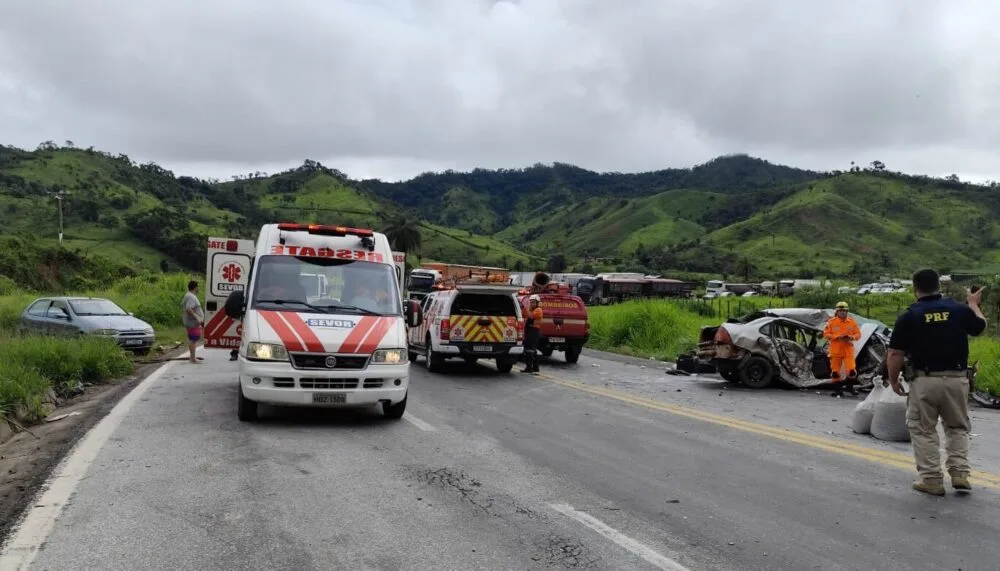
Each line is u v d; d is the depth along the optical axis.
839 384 13.55
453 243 165.00
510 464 7.12
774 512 5.65
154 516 5.34
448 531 5.12
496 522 5.33
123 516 5.33
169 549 4.69
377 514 5.47
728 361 13.87
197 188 169.50
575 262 167.38
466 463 7.14
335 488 6.16
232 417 9.40
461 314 15.44
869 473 6.90
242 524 5.18
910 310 6.36
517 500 5.89
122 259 91.25
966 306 6.27
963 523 5.41
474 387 13.32
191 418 9.28
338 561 4.52
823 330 13.96
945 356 6.16
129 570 4.35
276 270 9.62
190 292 16.53
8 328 19.97
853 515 5.59
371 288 9.84
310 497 5.88
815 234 188.25
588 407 10.91
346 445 7.88
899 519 5.49
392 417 9.52
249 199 173.75
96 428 8.54
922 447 6.23
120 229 105.06
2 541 4.82
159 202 138.12
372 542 4.87
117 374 13.99
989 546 4.92
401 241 94.25
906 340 6.32
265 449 7.57
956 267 159.00
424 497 5.95
